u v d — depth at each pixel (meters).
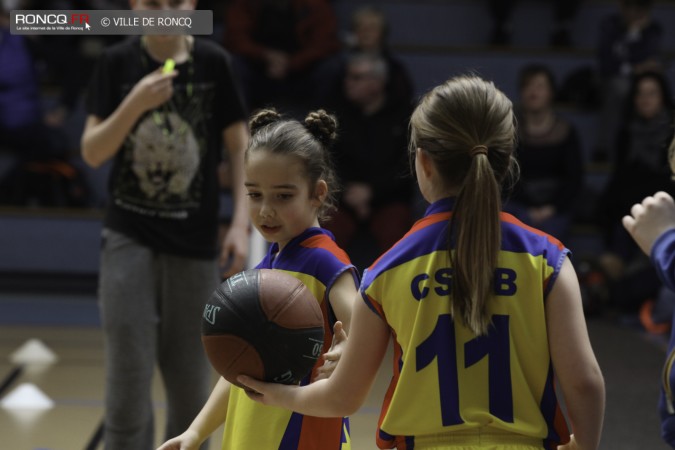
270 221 4.26
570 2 16.27
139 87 5.63
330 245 4.32
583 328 3.56
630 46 15.09
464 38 16.92
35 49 14.70
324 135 4.46
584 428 3.55
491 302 3.54
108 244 5.96
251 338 3.65
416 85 15.94
